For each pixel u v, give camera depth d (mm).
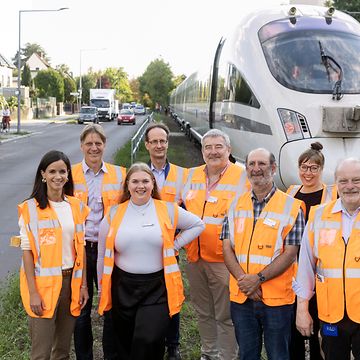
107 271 4152
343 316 3463
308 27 10023
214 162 4633
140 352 3975
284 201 3975
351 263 3436
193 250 4703
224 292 4562
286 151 8859
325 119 8703
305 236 3707
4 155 22750
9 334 5234
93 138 4773
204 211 4648
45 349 3949
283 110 9109
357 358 3459
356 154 8602
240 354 4059
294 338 4352
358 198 3436
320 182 4832
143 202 4125
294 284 3783
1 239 9023
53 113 66375
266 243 3906
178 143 26656
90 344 4695
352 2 31047
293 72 9398
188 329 5535
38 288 3912
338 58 9516
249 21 10758
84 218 4176
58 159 3963
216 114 13734
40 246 3918
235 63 10828
